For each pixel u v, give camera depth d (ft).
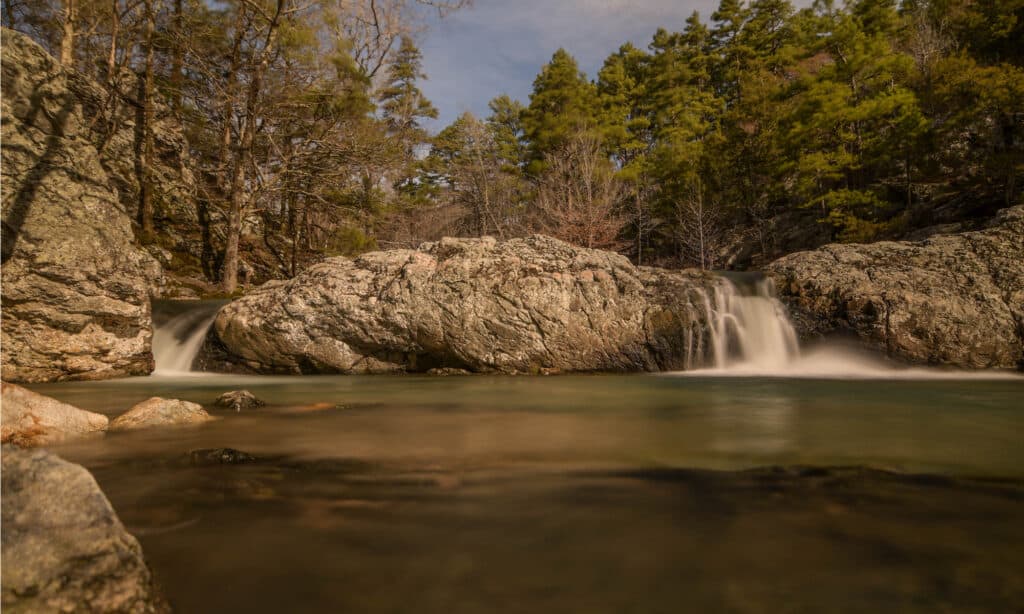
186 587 5.23
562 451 11.30
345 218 84.23
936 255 36.14
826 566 5.62
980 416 15.88
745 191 104.42
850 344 33.06
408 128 90.63
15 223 28.22
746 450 11.33
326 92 67.41
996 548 6.05
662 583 5.26
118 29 67.51
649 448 11.55
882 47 75.87
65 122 32.14
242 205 69.00
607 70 141.08
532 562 5.77
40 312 28.32
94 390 24.58
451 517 7.16
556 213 92.27
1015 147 65.62
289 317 34.55
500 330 33.32
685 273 37.19
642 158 120.78
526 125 124.67
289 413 17.06
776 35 140.77
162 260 64.80
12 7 72.69
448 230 112.27
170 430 13.92
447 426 14.57
